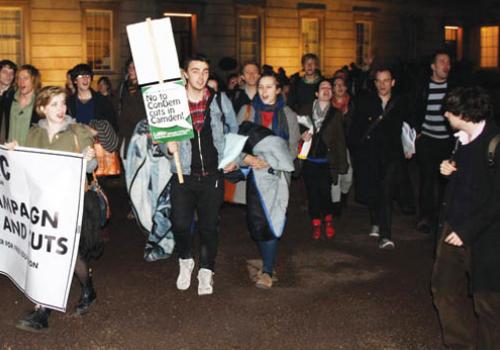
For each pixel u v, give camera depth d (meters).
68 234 5.25
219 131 6.01
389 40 33.69
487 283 4.34
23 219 5.47
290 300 6.16
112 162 8.33
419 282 6.71
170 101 5.68
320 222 8.38
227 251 7.78
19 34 23.94
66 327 5.50
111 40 25.39
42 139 5.43
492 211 4.24
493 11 37.06
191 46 27.42
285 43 29.98
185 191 6.02
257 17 29.05
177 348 5.14
